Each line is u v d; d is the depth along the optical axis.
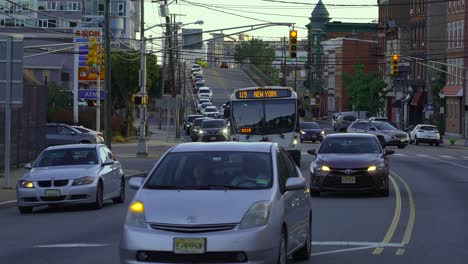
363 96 189.00
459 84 151.88
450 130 157.75
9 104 49.00
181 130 161.12
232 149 20.72
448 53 156.88
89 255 24.77
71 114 116.31
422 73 172.25
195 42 88.88
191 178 19.69
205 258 17.53
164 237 17.59
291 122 64.75
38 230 31.55
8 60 48.53
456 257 24.03
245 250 17.52
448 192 46.00
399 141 112.44
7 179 49.72
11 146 65.00
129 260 17.89
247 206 18.17
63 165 40.31
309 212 23.33
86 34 105.12
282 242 19.20
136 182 20.20
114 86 145.12
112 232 30.52
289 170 21.78
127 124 130.25
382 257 24.00
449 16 157.12
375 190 42.44
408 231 29.70
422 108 171.25
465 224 31.73
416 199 41.81
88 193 38.41
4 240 28.56
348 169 41.91
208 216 17.83
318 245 26.31
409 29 180.88
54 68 179.12
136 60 142.75
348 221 32.72
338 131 153.50
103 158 41.62
